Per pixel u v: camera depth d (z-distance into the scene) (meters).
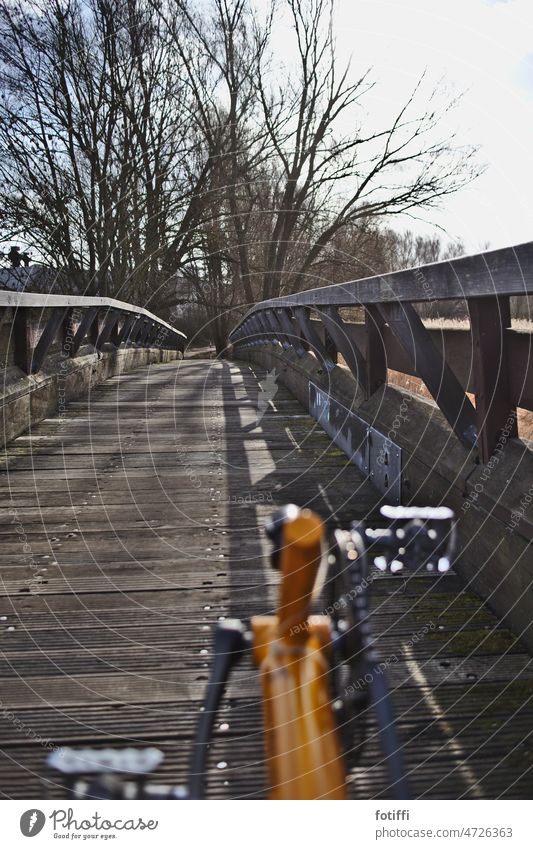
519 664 2.06
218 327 27.83
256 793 1.55
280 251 23.25
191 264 23.30
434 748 1.69
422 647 2.18
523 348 2.26
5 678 2.08
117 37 17.06
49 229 16.98
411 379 4.51
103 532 3.47
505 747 1.69
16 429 5.85
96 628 2.41
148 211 19.28
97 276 17.86
